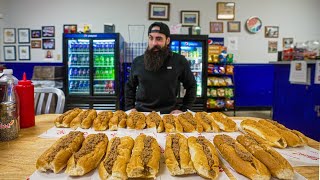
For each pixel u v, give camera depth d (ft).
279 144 3.37
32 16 17.20
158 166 2.64
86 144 3.10
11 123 3.64
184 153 2.85
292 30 18.63
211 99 16.49
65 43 13.75
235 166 2.68
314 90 9.68
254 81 18.63
